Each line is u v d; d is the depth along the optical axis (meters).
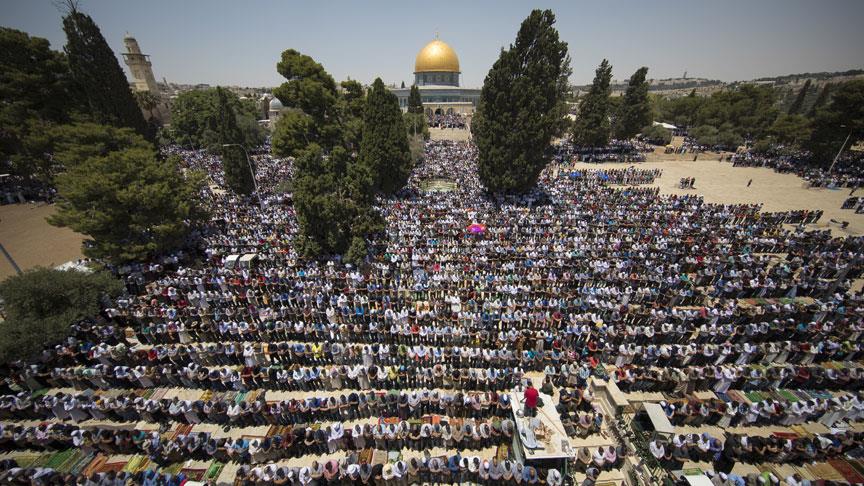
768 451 13.83
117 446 14.52
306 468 12.93
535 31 40.09
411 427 14.82
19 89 42.00
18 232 37.09
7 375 17.66
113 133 32.88
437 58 123.19
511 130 42.44
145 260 28.97
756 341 19.89
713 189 53.25
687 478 12.40
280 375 17.36
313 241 27.23
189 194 31.84
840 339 19.66
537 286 24.36
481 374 18.23
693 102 104.19
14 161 41.94
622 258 27.70
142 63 101.88
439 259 27.62
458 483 13.62
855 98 55.50
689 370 17.02
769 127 78.75
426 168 59.56
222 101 41.28
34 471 12.93
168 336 20.80
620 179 57.50
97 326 20.84
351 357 18.55
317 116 45.94
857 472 13.70
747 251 29.89
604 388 16.94
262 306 23.20
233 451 14.24
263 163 64.62
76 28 34.81
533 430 13.34
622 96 88.12
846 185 52.72
